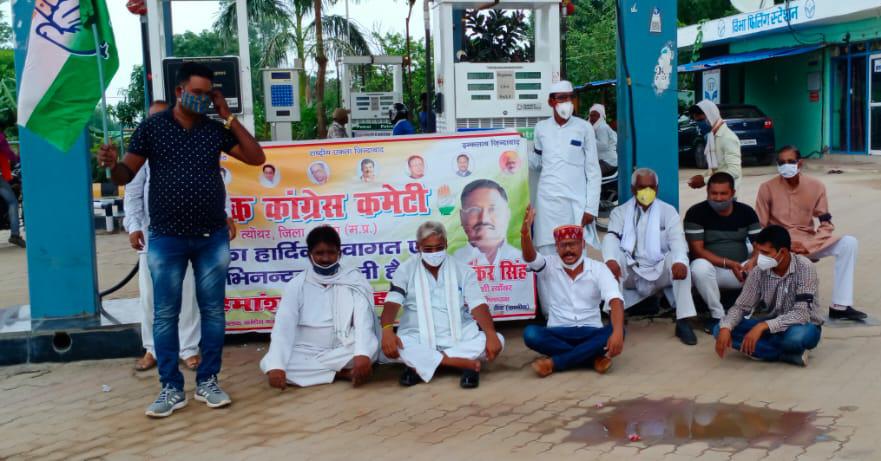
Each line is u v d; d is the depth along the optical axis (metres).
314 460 4.24
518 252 6.41
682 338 6.10
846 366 5.38
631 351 5.96
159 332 4.99
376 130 18.36
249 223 6.32
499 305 6.44
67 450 4.50
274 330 5.47
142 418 4.97
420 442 4.42
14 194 12.87
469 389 5.29
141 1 8.18
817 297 5.48
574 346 5.53
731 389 5.05
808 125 21.45
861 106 19.80
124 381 5.69
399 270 5.65
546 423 4.62
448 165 6.32
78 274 6.39
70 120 5.53
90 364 6.07
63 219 6.32
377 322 5.73
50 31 5.43
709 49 24.98
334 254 5.51
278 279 6.37
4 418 5.04
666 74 6.79
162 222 4.85
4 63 23.77
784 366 5.45
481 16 7.84
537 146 6.68
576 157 6.50
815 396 4.85
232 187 6.29
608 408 4.81
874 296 7.14
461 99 7.41
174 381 5.06
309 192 6.31
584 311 5.64
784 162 6.35
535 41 7.81
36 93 5.44
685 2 33.22
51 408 5.19
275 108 9.72
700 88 25.39
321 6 21.84
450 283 5.57
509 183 6.35
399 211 6.32
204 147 4.85
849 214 11.87
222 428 4.77
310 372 5.50
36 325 6.22
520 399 5.06
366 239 6.34
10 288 9.37
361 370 5.38
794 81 21.78
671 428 4.46
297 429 4.71
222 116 4.89
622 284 6.49
